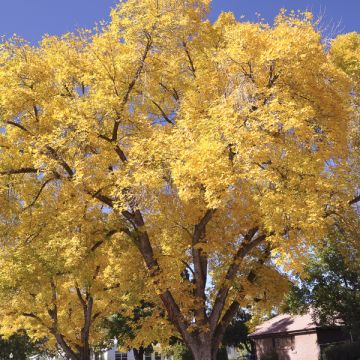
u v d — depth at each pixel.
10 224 12.05
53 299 17.14
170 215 11.72
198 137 9.84
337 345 24.59
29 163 11.84
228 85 10.60
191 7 13.48
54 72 11.99
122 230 12.70
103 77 11.75
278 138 9.66
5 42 11.57
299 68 10.12
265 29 11.12
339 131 10.48
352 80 12.38
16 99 11.22
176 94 13.60
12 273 11.51
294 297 22.34
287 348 29.94
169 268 11.79
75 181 10.45
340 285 21.70
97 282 15.02
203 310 11.91
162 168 10.16
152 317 13.52
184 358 32.81
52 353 42.06
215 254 13.55
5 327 18.64
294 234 9.10
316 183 9.36
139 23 11.40
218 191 9.17
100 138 11.47
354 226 11.84
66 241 11.06
